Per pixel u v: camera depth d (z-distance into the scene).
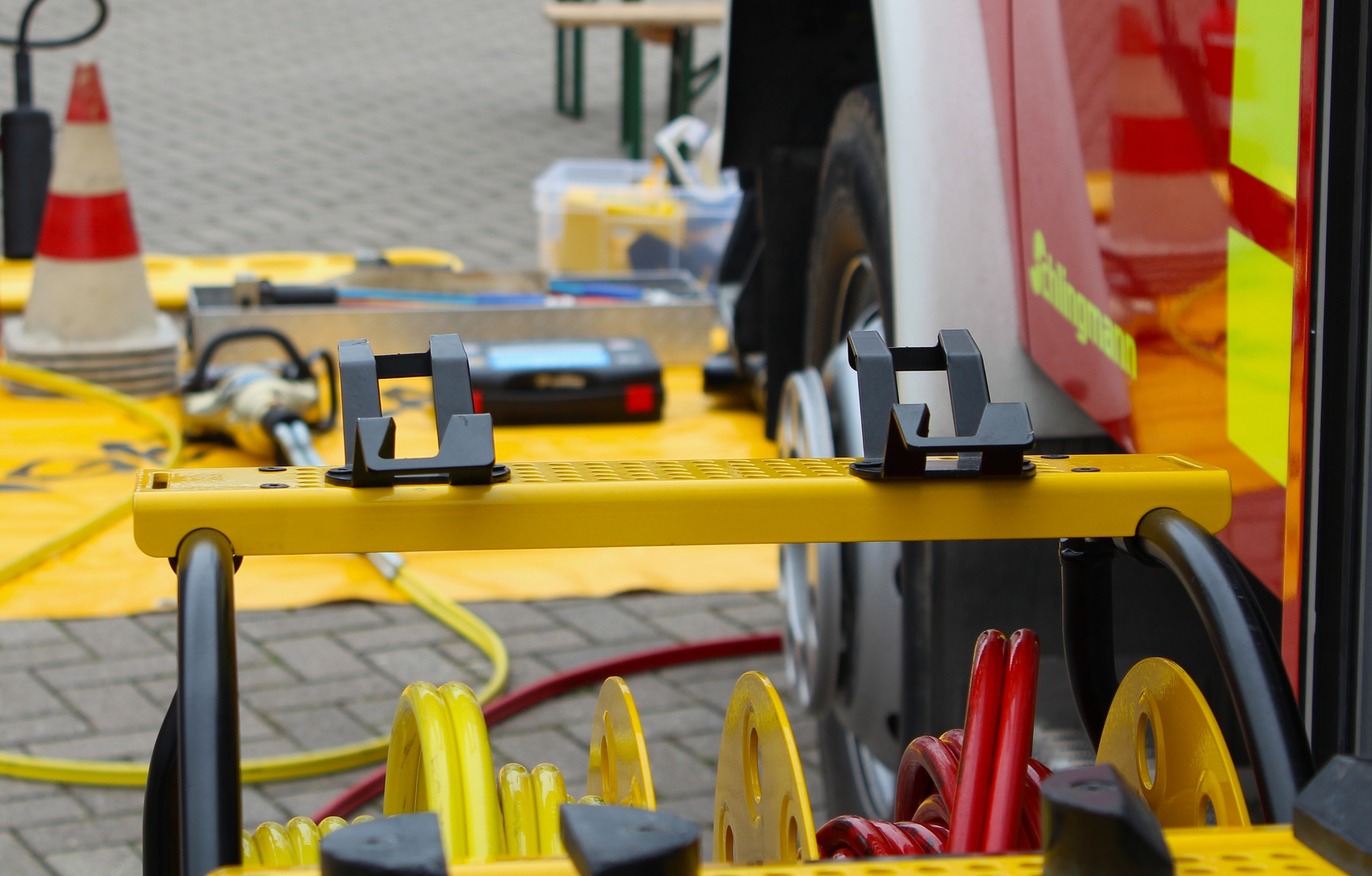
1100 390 1.77
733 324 4.86
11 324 5.24
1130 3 1.61
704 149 6.23
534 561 3.90
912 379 1.99
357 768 2.83
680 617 3.59
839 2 3.35
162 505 0.98
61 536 3.71
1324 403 1.19
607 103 11.77
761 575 3.85
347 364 1.03
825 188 2.70
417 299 5.50
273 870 0.76
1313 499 1.21
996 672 1.11
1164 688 1.01
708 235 5.99
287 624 3.46
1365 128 1.15
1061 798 0.65
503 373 4.71
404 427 4.71
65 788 2.74
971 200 2.07
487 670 3.26
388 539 1.01
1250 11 1.31
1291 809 0.87
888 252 2.25
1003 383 2.06
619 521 1.03
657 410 4.84
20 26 6.05
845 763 2.56
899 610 2.27
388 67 12.83
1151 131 1.57
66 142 4.93
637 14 7.57
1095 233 1.75
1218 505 1.08
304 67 12.66
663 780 2.80
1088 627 1.22
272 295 5.25
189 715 0.86
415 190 8.93
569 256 6.04
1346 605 1.20
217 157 9.55
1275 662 0.93
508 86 12.31
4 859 2.51
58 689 3.09
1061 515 1.07
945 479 1.06
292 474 1.05
